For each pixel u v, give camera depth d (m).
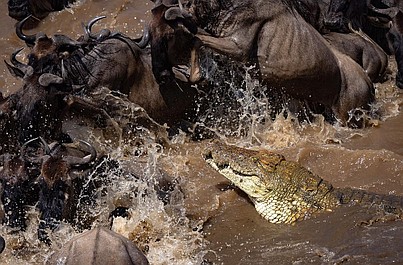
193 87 15.66
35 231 12.53
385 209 13.34
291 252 12.68
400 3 19.22
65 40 14.32
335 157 15.18
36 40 14.20
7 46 19.45
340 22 17.50
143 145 15.30
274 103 16.31
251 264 12.49
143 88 15.27
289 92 16.06
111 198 13.52
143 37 15.28
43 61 14.05
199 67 15.04
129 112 15.17
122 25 19.77
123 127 15.18
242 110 16.16
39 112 13.53
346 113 16.61
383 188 14.30
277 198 13.56
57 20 20.33
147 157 14.88
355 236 12.81
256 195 13.66
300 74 15.78
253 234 13.27
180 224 13.46
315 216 13.40
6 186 12.46
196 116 16.05
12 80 17.92
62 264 9.61
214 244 13.05
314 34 16.16
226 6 15.30
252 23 15.41
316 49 15.92
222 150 13.98
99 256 9.59
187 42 14.91
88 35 14.87
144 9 20.42
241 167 13.73
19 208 12.51
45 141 12.95
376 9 18.50
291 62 15.66
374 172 14.74
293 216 13.49
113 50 14.94
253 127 16.14
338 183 14.53
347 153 15.22
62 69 13.99
